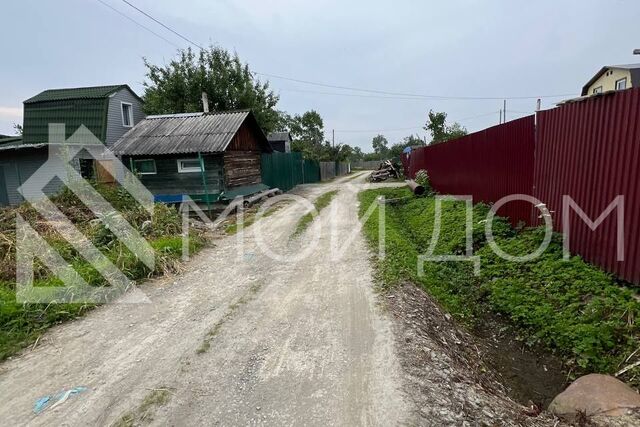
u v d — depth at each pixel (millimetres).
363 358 3414
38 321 4410
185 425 2689
